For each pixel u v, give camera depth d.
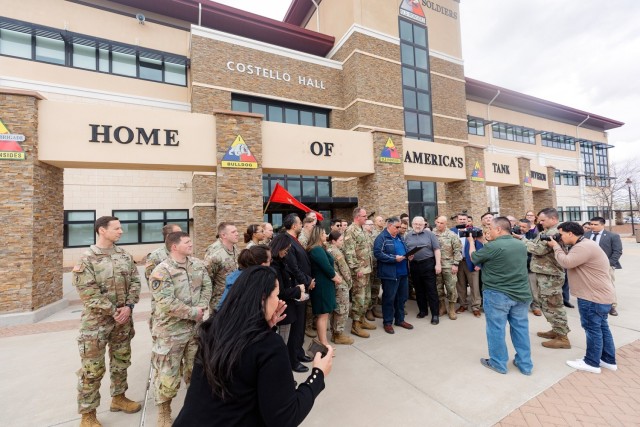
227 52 14.49
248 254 2.78
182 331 2.66
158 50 15.77
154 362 2.61
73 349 4.50
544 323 5.09
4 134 6.04
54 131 6.47
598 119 33.06
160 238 16.34
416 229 5.54
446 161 11.68
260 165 8.25
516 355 3.49
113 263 2.83
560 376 3.33
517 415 2.66
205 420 1.16
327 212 17.23
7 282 5.92
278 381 1.22
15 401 3.10
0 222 5.93
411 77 18.58
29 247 6.12
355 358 3.92
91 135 6.72
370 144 10.12
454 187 12.64
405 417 2.68
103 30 14.77
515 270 3.44
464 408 2.79
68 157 6.53
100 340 2.65
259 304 1.33
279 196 7.86
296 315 3.75
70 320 6.09
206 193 14.33
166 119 7.40
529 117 29.08
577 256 3.43
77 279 2.62
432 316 5.27
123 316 2.76
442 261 5.60
